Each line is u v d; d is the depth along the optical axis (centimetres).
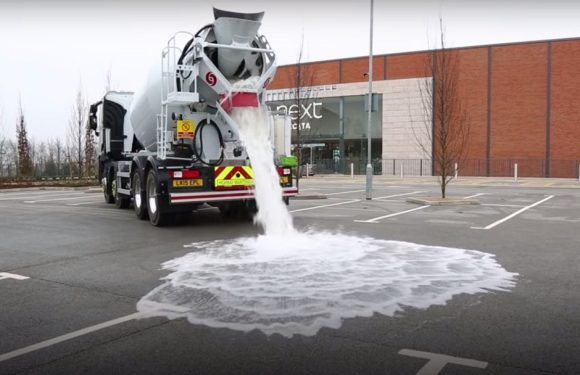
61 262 809
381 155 4303
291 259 797
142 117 1427
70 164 3650
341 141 4475
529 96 3731
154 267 761
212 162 1208
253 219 1317
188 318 523
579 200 1905
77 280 688
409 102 4131
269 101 1255
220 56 1166
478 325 495
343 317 519
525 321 505
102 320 520
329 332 478
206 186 1170
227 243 959
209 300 583
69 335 479
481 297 587
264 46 1198
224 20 1130
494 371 394
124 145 1733
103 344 455
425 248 891
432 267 738
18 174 3772
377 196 2128
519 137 3772
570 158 3631
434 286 634
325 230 1127
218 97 1181
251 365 409
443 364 407
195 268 743
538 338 460
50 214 1525
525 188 2662
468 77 3900
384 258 802
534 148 3731
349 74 4403
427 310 540
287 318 518
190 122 1194
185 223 1266
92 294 616
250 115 1192
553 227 1169
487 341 454
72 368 407
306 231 1113
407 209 1583
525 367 401
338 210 1556
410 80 4122
